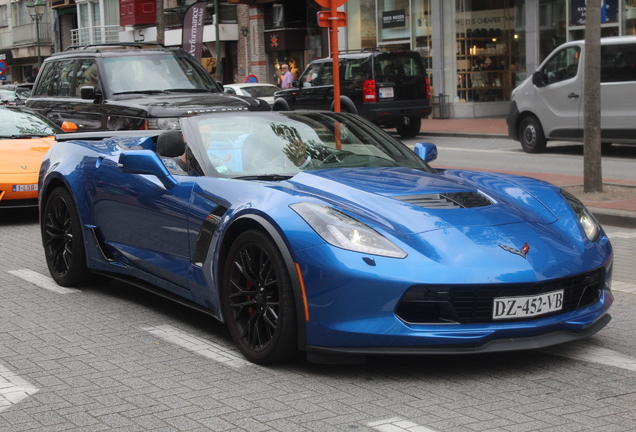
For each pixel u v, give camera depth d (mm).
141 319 5332
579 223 4539
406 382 4004
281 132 5254
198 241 4723
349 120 5680
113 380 4105
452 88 26125
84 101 12172
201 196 4750
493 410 3615
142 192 5273
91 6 47438
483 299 3898
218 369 4254
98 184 5777
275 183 4582
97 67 12117
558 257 4121
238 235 4484
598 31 9836
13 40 55750
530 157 15156
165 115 10789
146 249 5316
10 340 4871
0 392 3959
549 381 4008
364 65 19453
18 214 10344
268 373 4168
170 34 39000
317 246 3951
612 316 5289
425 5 26562
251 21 34812
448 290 3838
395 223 4125
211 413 3621
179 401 3783
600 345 4633
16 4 55406
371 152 5277
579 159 14469
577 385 3949
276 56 34469
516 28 24969
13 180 9203
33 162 9500
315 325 3965
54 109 12766
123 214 5512
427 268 3850
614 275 6516
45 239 6445
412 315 3895
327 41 31969
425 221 4148
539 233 4270
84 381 4102
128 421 3543
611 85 14297
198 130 5203
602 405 3672
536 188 4887
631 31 20375
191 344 4734
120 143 6102
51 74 13289
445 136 20812
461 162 14703
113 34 45812
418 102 19859
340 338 3910
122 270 5605
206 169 4918
